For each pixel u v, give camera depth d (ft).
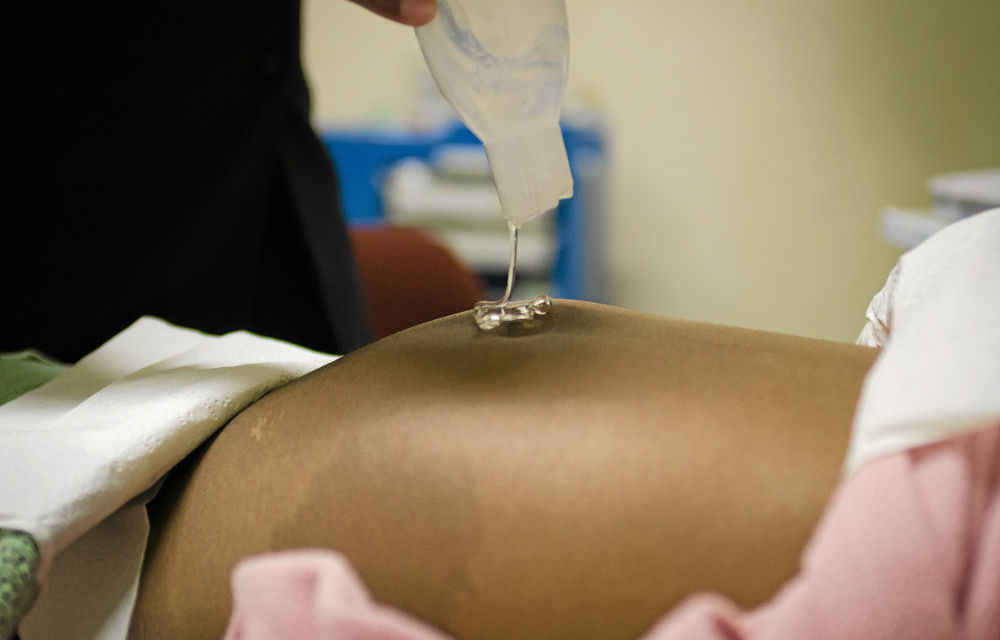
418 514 0.94
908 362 0.83
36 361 1.65
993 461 0.76
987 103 8.03
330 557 0.96
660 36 8.48
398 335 1.26
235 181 2.44
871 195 8.46
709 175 8.72
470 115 1.26
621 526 0.86
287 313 2.69
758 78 8.41
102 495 1.06
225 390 1.21
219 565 1.04
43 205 2.28
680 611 0.82
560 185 1.28
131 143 2.32
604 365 1.03
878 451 0.78
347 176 7.28
